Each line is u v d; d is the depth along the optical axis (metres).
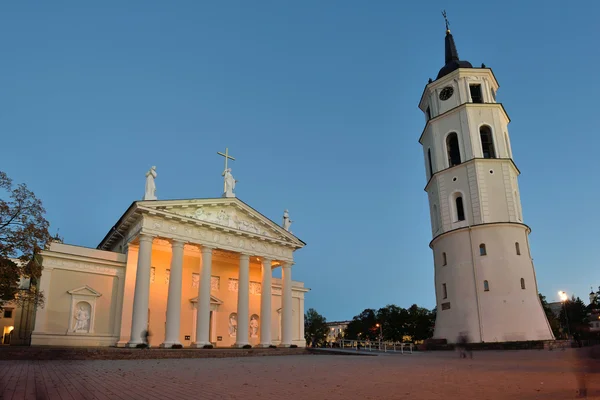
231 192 41.59
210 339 42.22
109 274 36.62
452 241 48.12
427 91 55.16
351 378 15.16
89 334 34.50
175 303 34.72
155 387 12.45
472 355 32.03
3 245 28.81
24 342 40.09
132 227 37.44
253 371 18.27
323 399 10.15
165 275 40.56
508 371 17.19
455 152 51.47
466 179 48.44
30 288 35.69
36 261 35.09
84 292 35.00
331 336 174.50
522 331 42.00
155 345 38.38
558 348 38.25
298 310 51.84
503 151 49.28
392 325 102.06
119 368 19.39
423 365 21.78
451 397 10.28
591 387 11.65
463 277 46.28
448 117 51.66
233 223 40.84
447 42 58.31
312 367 20.80
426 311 113.69
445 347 43.66
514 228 45.88
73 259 35.03
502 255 44.75
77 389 11.87
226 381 14.12
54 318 33.41
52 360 24.20
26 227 29.70
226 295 44.72
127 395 10.82
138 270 33.56
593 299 70.00
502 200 47.03
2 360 23.16
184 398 10.34
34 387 12.12
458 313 45.75
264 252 42.94
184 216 36.56
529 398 9.90
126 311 35.91
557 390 11.24
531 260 46.34
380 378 15.05
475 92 52.75
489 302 43.94
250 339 46.06
